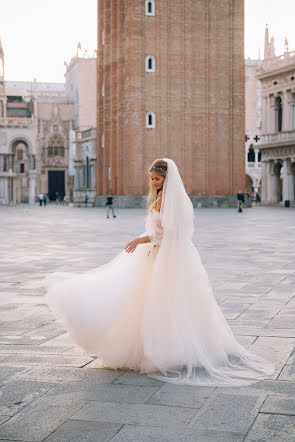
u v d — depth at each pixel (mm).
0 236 24375
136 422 4707
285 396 5258
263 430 4523
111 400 5203
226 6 63094
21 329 7824
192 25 62312
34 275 12812
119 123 63500
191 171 62281
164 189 6180
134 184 60969
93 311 6105
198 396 5285
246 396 5270
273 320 8219
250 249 18453
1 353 6695
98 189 70688
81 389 5496
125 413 4898
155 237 6207
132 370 6109
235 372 5910
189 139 62250
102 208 63594
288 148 69688
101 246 19609
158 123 61562
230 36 63281
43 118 122750
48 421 4746
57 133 119562
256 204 82125
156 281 6074
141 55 60906
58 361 6395
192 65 62344
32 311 8969
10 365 6242
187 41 61969
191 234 6312
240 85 63688
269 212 50688
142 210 54938
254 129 100688
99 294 6191
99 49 69875
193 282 6168
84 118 119062
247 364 6117
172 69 61875
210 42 62719
